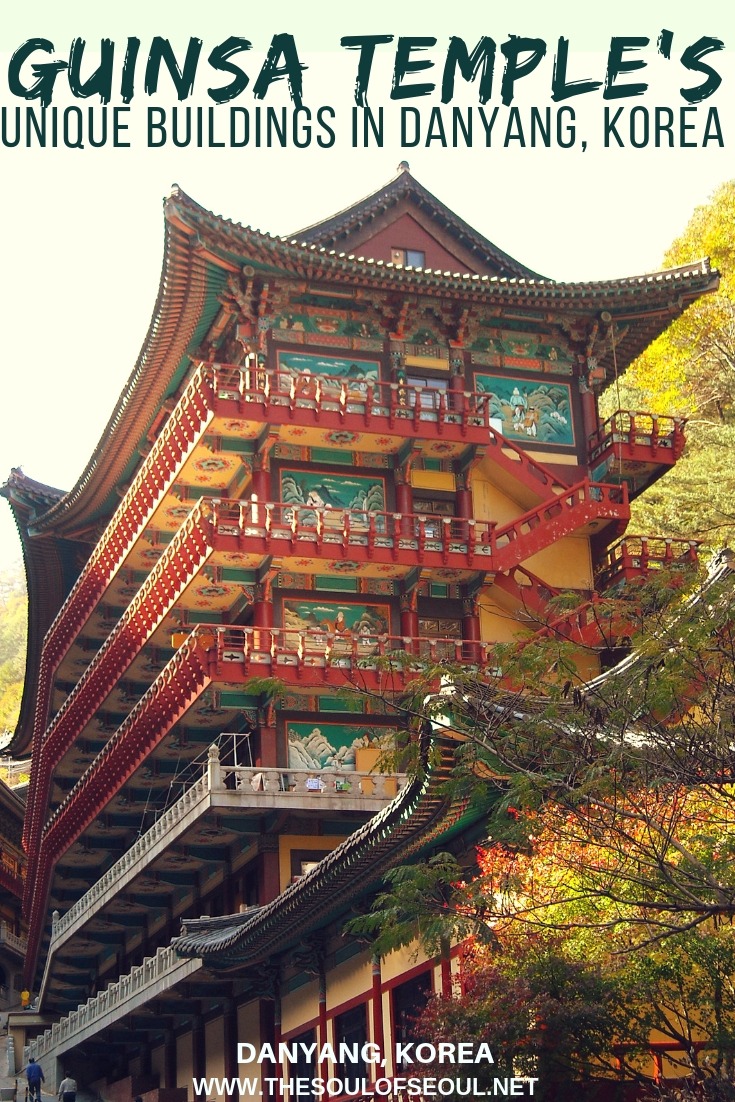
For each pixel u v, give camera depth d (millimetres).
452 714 23312
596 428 60438
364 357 56938
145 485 59156
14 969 101250
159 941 61250
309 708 52000
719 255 75562
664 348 76125
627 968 22578
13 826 103812
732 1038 22203
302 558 52406
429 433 55031
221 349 57938
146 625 59188
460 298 57719
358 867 32438
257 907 48906
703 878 20266
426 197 60969
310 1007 40094
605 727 22281
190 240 52281
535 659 23188
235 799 47781
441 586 56062
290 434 54125
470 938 25609
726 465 60438
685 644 21375
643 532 61531
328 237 59312
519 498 58562
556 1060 23000
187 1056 53688
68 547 78125
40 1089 57938
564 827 23094
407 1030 33406
